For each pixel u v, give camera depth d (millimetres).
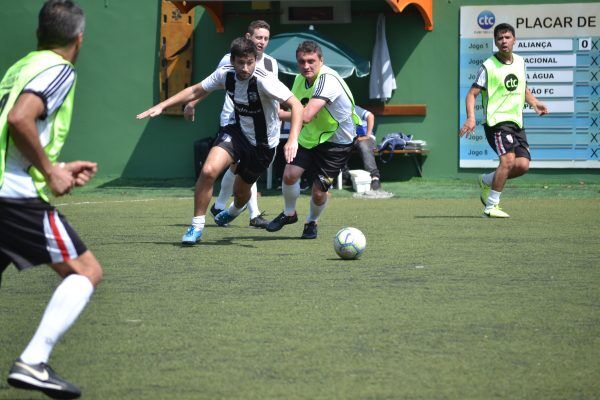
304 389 12414
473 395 12148
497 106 33125
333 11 47438
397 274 21297
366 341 15008
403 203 39312
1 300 18672
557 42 46312
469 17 47000
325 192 27344
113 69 49406
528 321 16469
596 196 41688
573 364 13672
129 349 14602
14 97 11953
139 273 21531
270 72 25938
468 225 31062
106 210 36594
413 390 12352
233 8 48344
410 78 47625
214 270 21922
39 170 11930
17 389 12703
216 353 14312
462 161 47406
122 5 49125
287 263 22953
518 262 23062
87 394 12273
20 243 12172
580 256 24062
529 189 44469
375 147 46531
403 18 47406
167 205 38594
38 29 12461
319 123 26688
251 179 27031
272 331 15719
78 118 49656
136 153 49656
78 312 12109
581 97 46281
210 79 25281
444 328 15898
